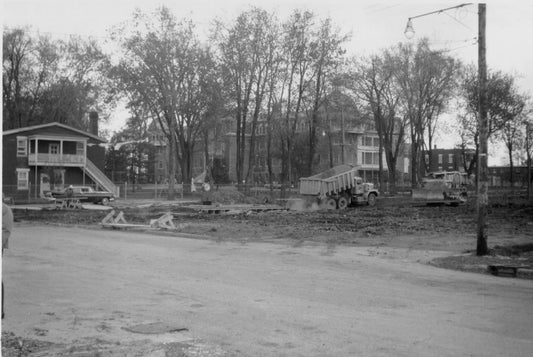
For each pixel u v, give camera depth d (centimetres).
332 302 930
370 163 9894
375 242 1922
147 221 2933
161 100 5578
